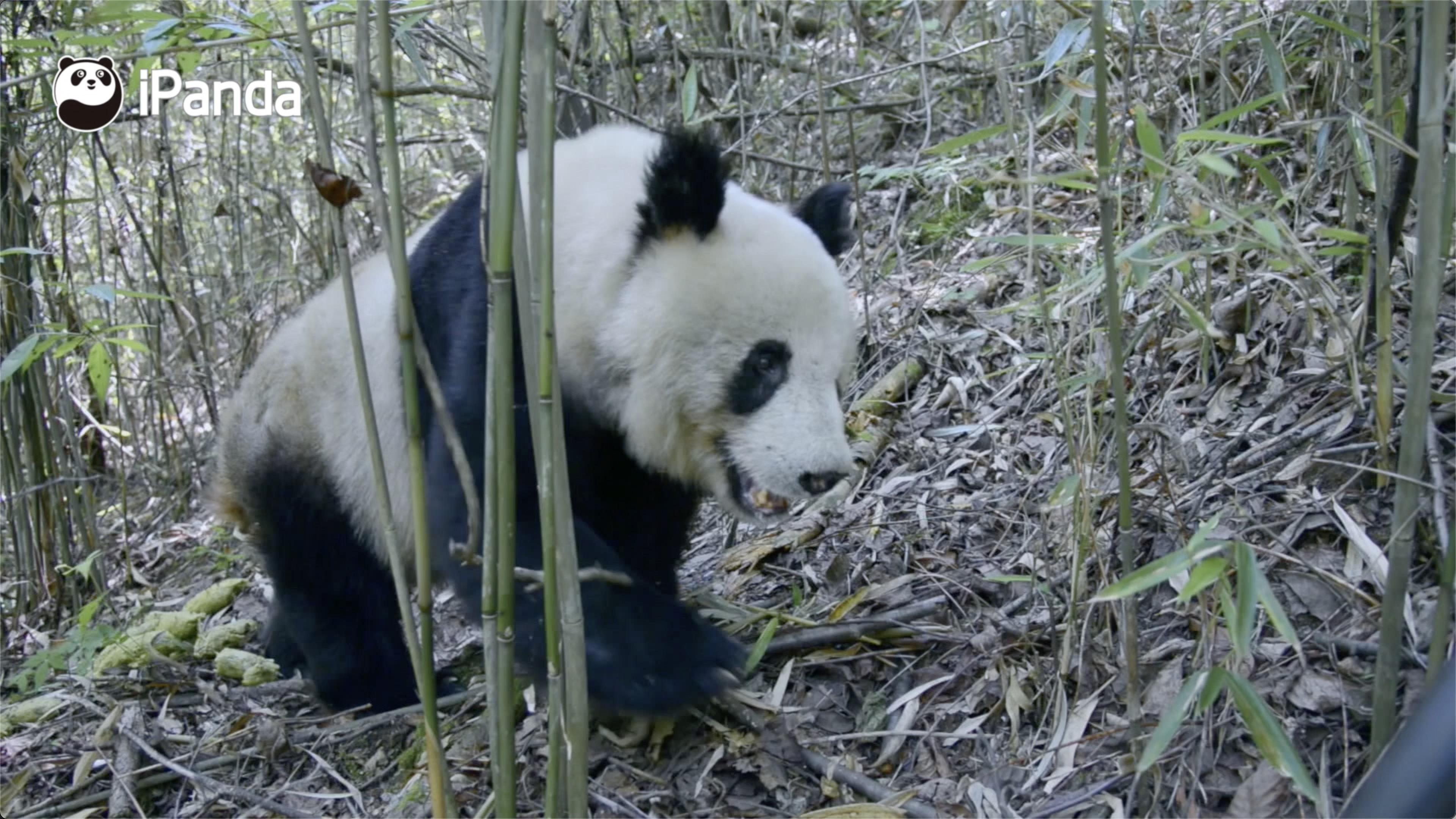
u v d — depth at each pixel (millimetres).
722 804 3188
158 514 7070
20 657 5180
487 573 2404
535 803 3295
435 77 7078
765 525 3629
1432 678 2451
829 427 3406
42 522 5516
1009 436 4496
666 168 3354
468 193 3756
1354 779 2703
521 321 2311
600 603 3273
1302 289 3566
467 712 3854
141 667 4520
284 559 4312
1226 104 4523
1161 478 3604
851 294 6008
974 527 4125
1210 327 2990
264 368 4426
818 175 6914
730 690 3445
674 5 7387
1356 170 3973
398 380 3805
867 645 3650
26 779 3820
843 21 7957
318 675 4293
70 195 7391
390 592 4344
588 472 3783
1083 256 4195
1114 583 3275
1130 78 4039
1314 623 3107
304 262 8328
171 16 4137
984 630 3543
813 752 3256
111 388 7805
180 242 7398
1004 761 3107
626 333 3469
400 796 3453
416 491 2387
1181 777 2807
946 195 5980
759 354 3412
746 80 7352
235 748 3949
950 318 5363
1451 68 2988
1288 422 3773
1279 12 4473
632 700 3271
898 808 2939
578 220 3654
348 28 7047
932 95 6980
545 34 2109
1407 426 2367
